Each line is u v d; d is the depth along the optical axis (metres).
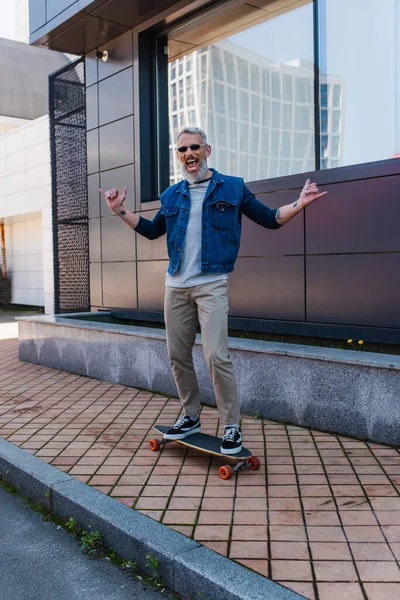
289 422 4.48
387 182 4.91
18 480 3.65
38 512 3.32
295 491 3.21
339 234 5.31
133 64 7.80
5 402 5.55
